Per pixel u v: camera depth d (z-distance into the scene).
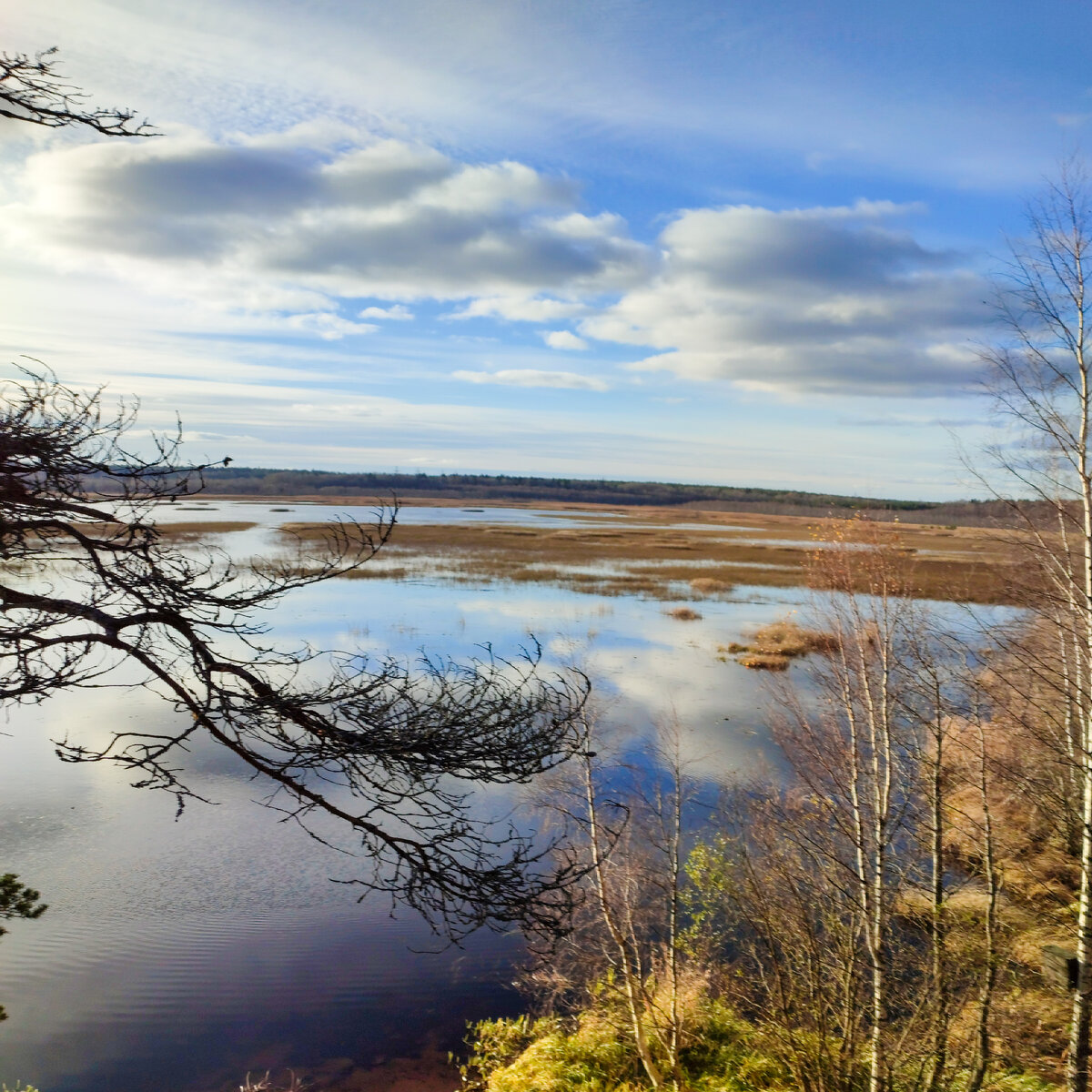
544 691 5.37
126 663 25.55
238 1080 9.55
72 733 19.59
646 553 61.72
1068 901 12.56
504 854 12.75
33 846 14.45
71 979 11.13
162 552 4.23
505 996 11.38
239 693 3.95
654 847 13.60
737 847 13.02
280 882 13.49
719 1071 10.35
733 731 20.56
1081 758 11.25
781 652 29.02
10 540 3.88
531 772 4.36
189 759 18.20
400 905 13.10
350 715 4.14
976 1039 9.66
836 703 13.91
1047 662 12.18
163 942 11.86
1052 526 12.43
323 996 11.05
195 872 13.73
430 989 11.30
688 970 11.23
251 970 11.43
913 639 12.27
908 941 11.09
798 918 9.83
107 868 13.77
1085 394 9.98
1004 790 13.73
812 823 12.41
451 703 4.41
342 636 29.11
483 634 30.62
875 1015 9.06
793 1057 9.24
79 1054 9.87
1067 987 10.58
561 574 48.56
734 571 51.75
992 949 9.86
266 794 16.58
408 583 43.44
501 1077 9.84
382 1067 9.93
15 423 3.52
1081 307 9.89
